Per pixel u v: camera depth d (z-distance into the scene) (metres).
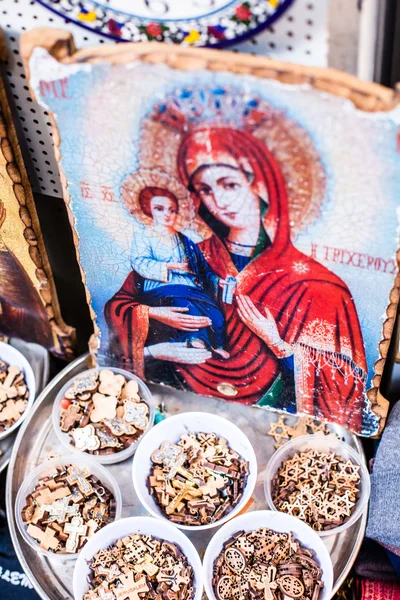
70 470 1.51
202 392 1.60
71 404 1.56
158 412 1.60
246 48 1.13
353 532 1.44
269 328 1.38
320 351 1.38
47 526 1.45
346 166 1.09
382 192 1.10
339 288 1.26
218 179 1.17
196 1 1.07
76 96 1.13
